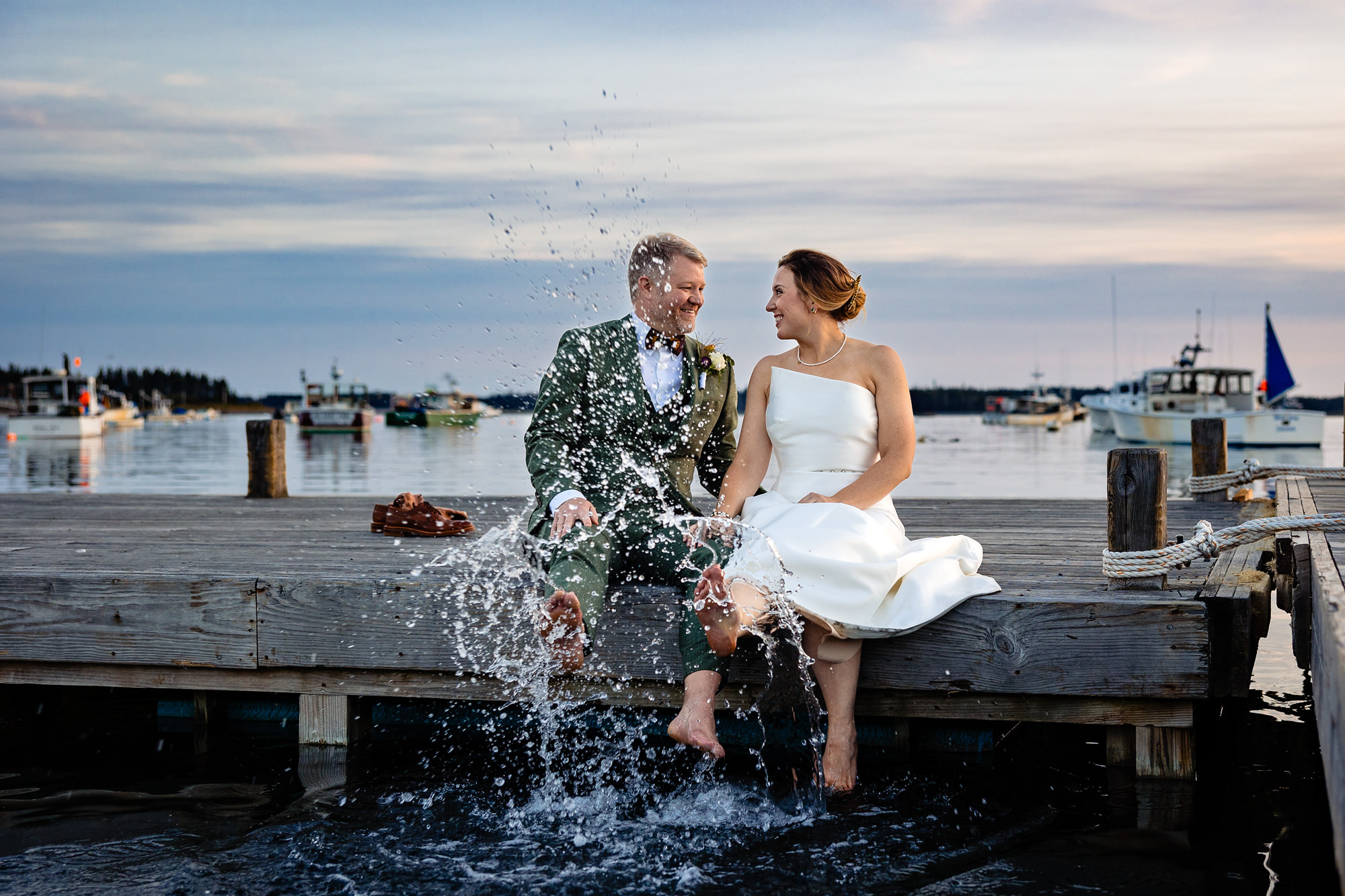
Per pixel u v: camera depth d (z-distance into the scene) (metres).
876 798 2.82
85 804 2.84
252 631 3.23
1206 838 2.55
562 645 2.63
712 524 2.98
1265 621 3.10
